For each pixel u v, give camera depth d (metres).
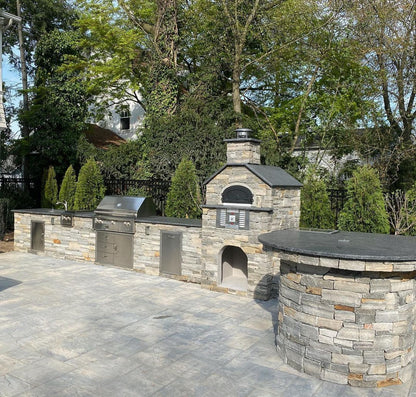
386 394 4.14
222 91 14.77
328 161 16.88
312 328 4.47
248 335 5.64
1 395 3.96
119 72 16.98
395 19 11.98
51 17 20.70
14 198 15.26
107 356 4.90
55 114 15.70
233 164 7.43
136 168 14.83
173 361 4.79
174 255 8.57
